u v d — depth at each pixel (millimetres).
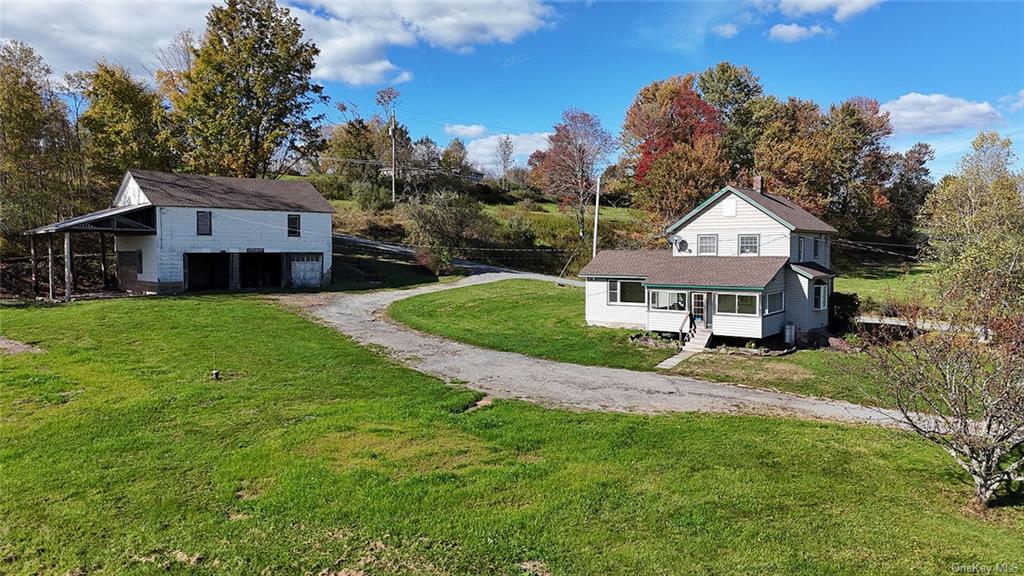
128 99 44781
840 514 9570
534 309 34062
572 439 13055
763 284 25906
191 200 36625
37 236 38344
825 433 14094
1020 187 35250
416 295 37312
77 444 12055
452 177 76875
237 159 45281
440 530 8734
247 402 15391
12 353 20156
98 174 43969
